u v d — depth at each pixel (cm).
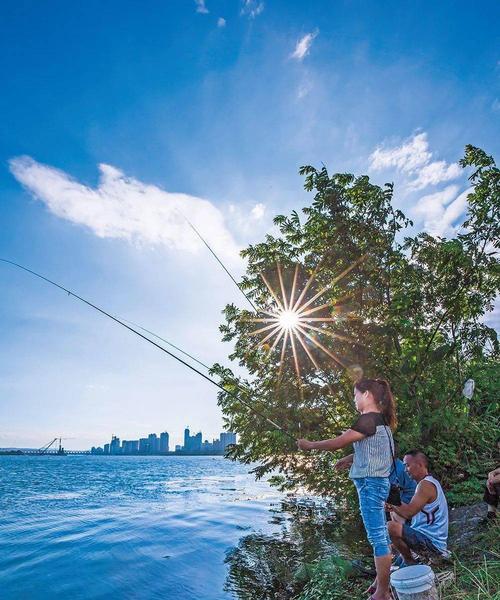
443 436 732
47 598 578
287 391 813
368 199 786
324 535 842
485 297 757
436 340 780
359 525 894
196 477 3425
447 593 367
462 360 769
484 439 750
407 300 722
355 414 801
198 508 1388
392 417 384
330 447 357
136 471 4719
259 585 593
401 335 759
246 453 878
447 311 759
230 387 845
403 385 718
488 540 477
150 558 768
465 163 764
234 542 866
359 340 786
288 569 638
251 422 824
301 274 855
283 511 1228
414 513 420
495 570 382
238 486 2344
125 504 1569
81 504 1584
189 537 938
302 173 813
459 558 458
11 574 683
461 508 648
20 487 2441
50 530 1050
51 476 3659
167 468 5672
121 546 864
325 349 780
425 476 462
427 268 791
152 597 571
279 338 846
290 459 859
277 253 872
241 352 893
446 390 750
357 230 796
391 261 785
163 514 1288
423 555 481
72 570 702
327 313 832
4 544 894
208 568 695
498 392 796
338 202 798
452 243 696
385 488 353
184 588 602
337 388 825
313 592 487
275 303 891
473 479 683
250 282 897
